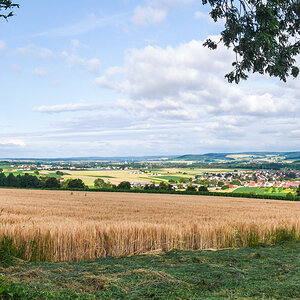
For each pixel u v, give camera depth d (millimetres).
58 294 5285
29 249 8422
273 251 9828
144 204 30469
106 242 9445
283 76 7160
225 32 7402
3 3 5090
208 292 5602
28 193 51250
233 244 11023
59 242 8766
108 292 5570
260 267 7457
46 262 8125
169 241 10172
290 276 6508
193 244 10500
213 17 7387
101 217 17703
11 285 5246
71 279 6336
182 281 6141
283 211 24328
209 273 6785
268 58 6969
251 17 6883
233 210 24797
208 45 7727
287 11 6969
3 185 94625
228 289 5738
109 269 7137
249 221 12664
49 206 25953
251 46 6855
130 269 7145
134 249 9781
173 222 14719
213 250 10062
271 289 5500
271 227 12312
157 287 5812
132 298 5285
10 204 27266
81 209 23516
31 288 5547
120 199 39000
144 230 10016
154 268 7254
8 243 8164
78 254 8812
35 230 8898
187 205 30188
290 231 12797
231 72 7613
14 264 7504
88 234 9102
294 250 9930
